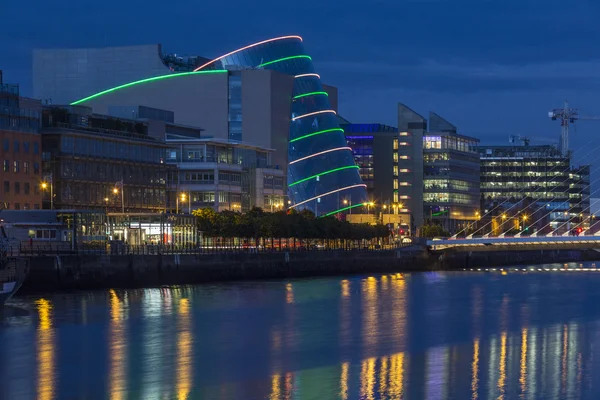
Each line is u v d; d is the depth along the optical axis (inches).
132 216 7696.9
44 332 4594.0
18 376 3661.4
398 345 4340.6
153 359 3978.8
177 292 6427.2
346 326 4899.1
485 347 4288.9
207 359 3983.8
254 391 3442.4
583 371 3764.8
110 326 4795.8
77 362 3905.0
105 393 3422.7
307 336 4571.9
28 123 7770.7
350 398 3348.9
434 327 4899.1
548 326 4970.5
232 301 5930.1
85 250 6712.6
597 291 7012.8
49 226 6894.7
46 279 6082.7
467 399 3344.0
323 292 6653.5
